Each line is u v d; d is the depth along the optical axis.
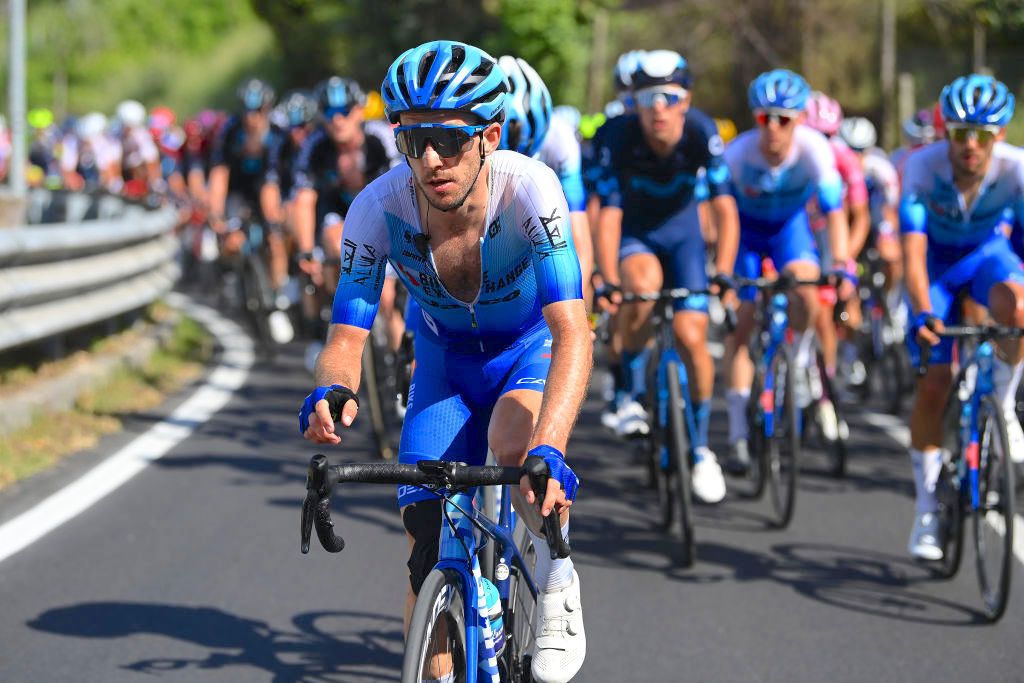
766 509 22.80
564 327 10.90
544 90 16.31
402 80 10.37
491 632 10.61
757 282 22.17
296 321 39.53
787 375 21.58
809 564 19.31
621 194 22.31
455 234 11.32
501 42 102.94
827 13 99.25
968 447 17.70
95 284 32.69
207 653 15.04
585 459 26.81
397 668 14.77
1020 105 84.12
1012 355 18.44
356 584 17.69
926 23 94.19
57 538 19.34
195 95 158.62
